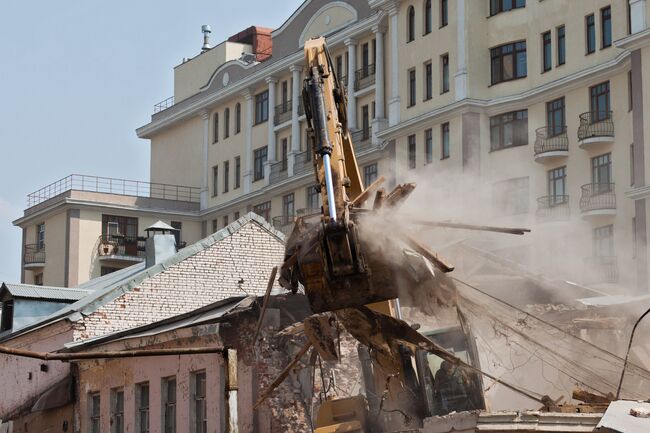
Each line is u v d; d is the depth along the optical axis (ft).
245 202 325.42
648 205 206.08
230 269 154.51
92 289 188.65
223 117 340.18
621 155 216.74
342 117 72.69
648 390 92.27
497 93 239.09
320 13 297.12
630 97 214.69
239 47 348.59
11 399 162.20
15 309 176.86
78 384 144.15
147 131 372.38
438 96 247.09
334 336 75.82
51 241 342.23
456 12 243.81
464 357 76.54
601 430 56.80
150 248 180.55
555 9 232.32
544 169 231.71
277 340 109.19
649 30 205.67
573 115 226.79
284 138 313.94
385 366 74.43
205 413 116.98
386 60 272.92
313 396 101.86
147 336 123.34
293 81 307.37
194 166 352.90
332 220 60.49
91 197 335.88
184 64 366.84
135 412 129.29
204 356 117.39
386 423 78.64
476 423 64.44
